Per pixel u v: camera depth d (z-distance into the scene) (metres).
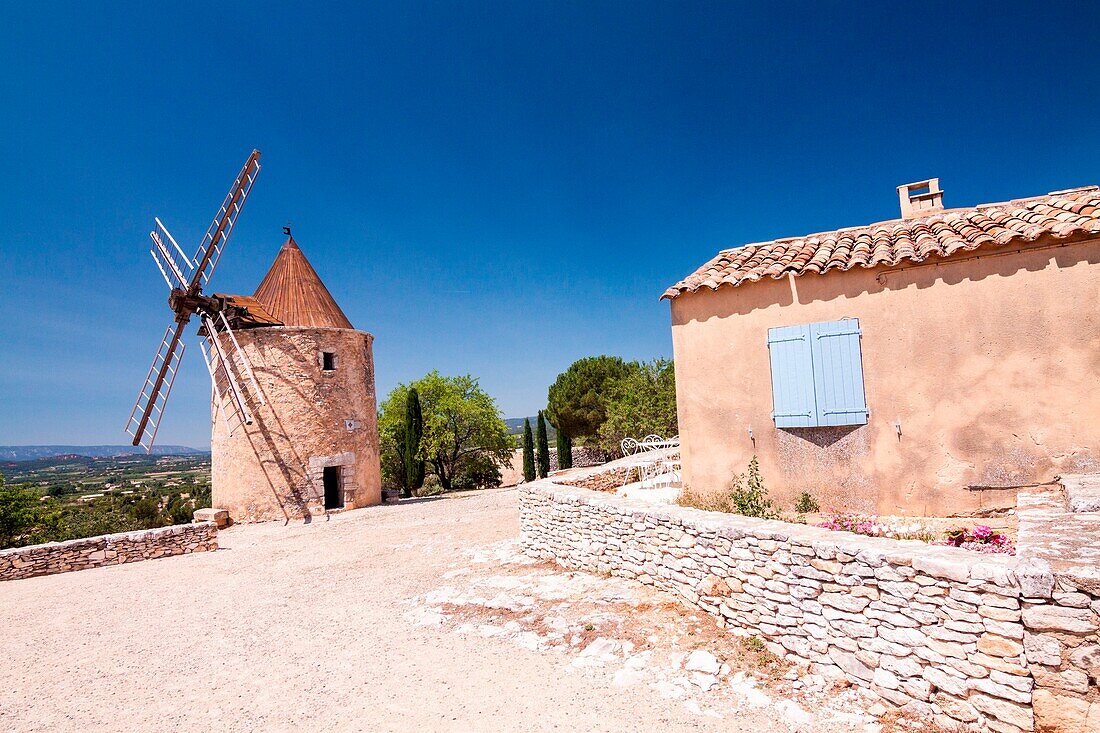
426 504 21.72
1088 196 7.67
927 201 9.85
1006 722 3.83
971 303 7.44
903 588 4.46
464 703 5.28
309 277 22.55
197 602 9.51
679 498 9.37
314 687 5.88
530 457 34.84
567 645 6.24
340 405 21.05
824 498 8.16
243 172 20.36
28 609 9.61
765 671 5.22
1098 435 6.80
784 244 9.72
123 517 33.28
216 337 19.62
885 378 7.84
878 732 4.27
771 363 8.54
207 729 5.18
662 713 4.80
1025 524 4.65
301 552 13.58
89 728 5.35
